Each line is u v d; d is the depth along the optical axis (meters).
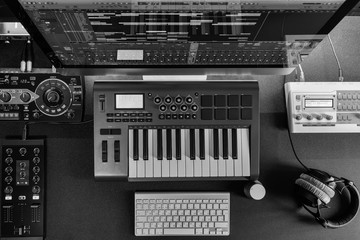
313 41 1.21
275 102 1.50
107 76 1.47
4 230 1.39
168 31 1.14
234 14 1.08
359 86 1.42
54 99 1.41
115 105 1.34
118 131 1.34
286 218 1.47
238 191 1.47
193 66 1.32
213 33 1.15
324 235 1.47
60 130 1.46
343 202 1.48
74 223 1.45
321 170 1.49
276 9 1.06
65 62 1.29
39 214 1.40
